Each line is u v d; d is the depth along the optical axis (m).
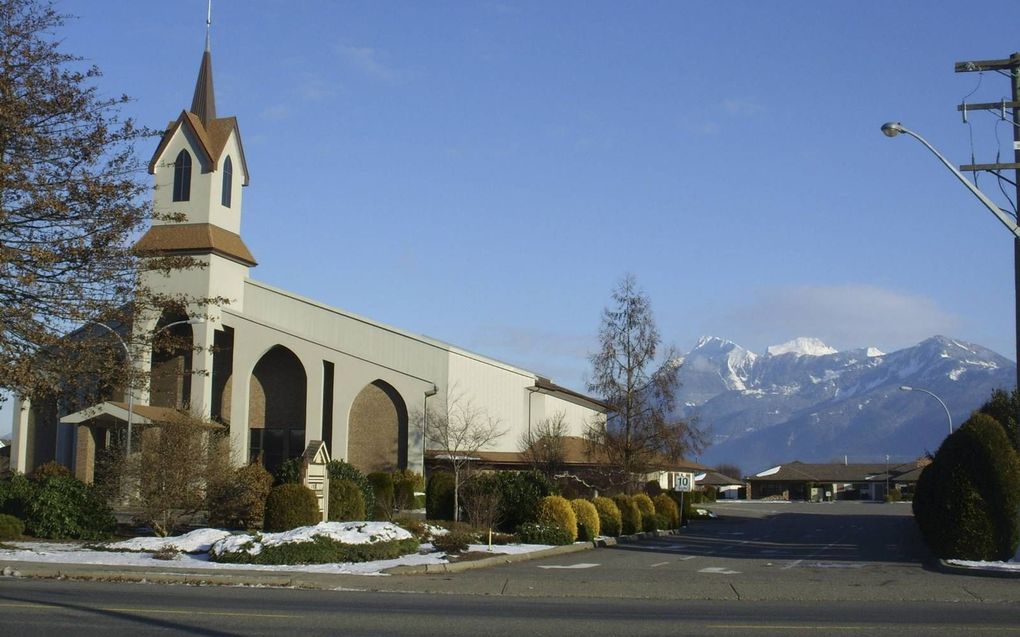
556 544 30.34
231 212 58.22
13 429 56.88
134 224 23.27
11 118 21.64
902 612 16.31
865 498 138.12
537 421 62.53
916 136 23.11
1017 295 24.25
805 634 13.49
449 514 40.38
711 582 20.50
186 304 26.97
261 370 59.28
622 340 52.62
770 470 146.25
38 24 22.80
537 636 13.06
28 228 22.61
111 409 48.59
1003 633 13.65
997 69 24.97
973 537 24.64
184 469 29.34
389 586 19.50
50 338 22.38
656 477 73.56
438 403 56.41
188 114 57.12
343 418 55.66
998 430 25.30
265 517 27.62
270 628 13.38
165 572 20.59
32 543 27.41
